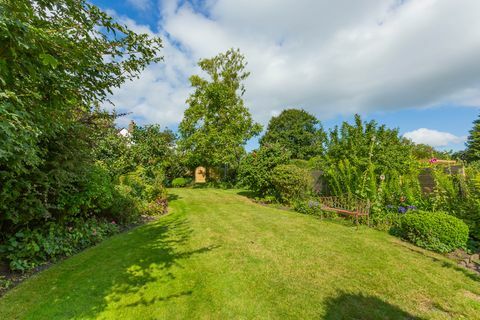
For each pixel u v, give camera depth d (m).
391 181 7.25
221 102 20.41
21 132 2.19
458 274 3.63
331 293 3.06
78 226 4.97
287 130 32.91
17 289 3.01
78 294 2.91
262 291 3.08
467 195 5.58
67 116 3.42
